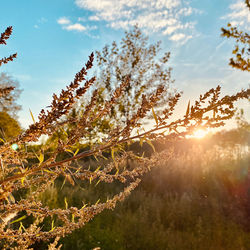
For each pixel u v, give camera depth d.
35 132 0.76
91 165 5.74
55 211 1.03
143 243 4.57
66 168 0.88
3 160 0.78
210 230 5.12
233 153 9.88
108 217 5.61
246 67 3.99
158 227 5.44
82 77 0.76
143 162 0.97
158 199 6.86
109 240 4.51
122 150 0.94
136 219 5.47
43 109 0.76
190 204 6.43
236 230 5.18
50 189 6.27
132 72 13.05
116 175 0.95
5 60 0.81
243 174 7.74
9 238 0.97
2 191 0.75
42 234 1.01
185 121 0.82
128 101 11.59
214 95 0.83
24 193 3.74
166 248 4.44
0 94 0.76
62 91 0.75
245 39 4.41
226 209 6.26
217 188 7.18
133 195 7.13
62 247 3.95
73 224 1.05
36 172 0.84
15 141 0.76
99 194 6.82
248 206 6.21
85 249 4.05
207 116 0.82
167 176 8.20
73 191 6.48
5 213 0.93
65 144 0.84
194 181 7.88
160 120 0.83
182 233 5.21
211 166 8.75
